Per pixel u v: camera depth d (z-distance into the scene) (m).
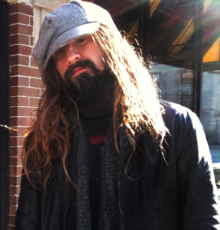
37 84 3.11
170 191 1.13
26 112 3.01
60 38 1.19
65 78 1.28
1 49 3.02
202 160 1.13
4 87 3.02
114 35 1.31
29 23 3.04
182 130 1.16
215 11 4.25
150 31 4.05
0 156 3.05
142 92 1.27
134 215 1.13
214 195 1.11
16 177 2.96
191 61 4.27
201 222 1.06
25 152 1.42
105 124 1.29
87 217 1.18
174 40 4.20
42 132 1.35
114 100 1.25
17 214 1.40
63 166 1.27
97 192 1.23
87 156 1.26
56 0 3.26
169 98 4.18
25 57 3.00
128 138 1.17
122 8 3.97
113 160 1.19
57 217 1.26
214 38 4.25
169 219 1.12
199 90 4.24
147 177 1.15
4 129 3.01
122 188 1.14
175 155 1.15
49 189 1.31
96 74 1.24
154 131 1.16
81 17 1.21
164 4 4.14
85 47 1.24
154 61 4.09
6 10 2.99
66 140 1.30
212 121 4.35
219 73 4.25
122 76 1.23
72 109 1.33
